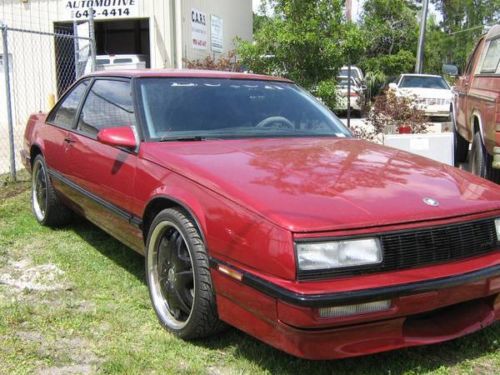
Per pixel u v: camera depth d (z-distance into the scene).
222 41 20.05
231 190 3.12
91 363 3.22
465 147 9.69
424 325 3.09
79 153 4.77
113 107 4.52
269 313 2.80
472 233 3.11
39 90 17.62
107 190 4.28
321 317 2.68
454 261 3.03
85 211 4.85
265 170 3.37
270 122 4.41
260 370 3.13
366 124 10.95
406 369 3.15
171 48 16.31
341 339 2.77
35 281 4.39
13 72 17.67
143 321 3.73
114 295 4.13
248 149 3.82
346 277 2.78
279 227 2.79
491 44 7.58
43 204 5.79
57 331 3.58
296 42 10.38
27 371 3.12
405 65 30.72
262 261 2.83
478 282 3.02
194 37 17.48
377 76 25.80
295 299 2.65
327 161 3.61
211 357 3.28
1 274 4.53
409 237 2.91
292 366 3.16
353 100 17.31
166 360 3.23
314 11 10.58
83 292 4.18
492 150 6.80
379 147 4.26
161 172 3.64
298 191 3.08
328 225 2.78
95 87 5.03
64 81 17.62
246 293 2.91
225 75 4.79
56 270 4.61
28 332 3.56
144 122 4.07
